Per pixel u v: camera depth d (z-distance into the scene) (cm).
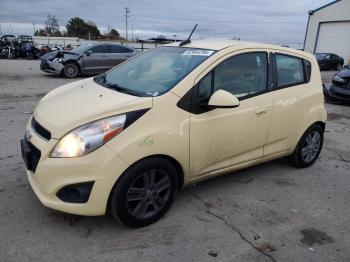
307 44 3616
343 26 3288
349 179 482
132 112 312
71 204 299
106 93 353
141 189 323
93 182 294
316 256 312
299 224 361
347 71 1028
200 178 372
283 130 444
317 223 365
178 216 359
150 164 318
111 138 298
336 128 756
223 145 376
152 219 339
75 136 295
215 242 322
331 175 491
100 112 306
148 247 309
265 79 417
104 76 432
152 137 313
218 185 435
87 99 342
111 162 296
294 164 500
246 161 413
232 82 383
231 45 396
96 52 1549
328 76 2211
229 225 350
